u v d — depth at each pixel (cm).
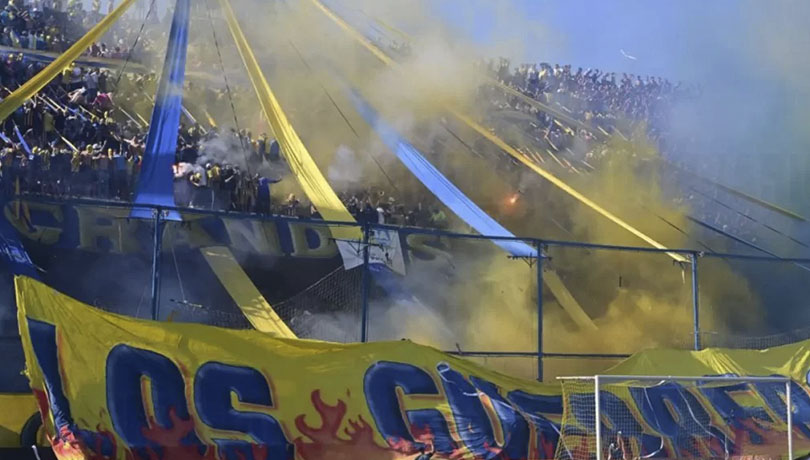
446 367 1599
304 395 1470
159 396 1363
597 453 1446
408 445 1480
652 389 1714
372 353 1556
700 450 1659
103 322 1374
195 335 1438
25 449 1375
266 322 1728
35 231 1817
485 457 1477
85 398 1306
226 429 1388
